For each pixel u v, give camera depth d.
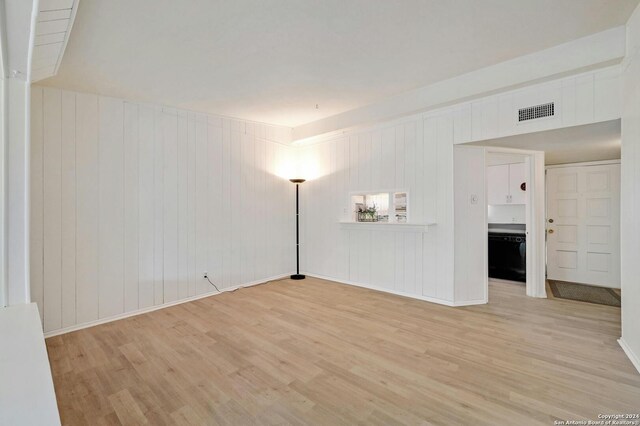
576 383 2.15
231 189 4.71
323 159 5.32
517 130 3.26
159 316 3.61
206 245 4.41
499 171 5.29
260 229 5.11
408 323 3.30
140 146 3.79
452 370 2.35
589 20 2.37
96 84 3.24
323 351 2.69
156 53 2.69
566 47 2.72
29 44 1.90
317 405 1.97
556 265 5.17
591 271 4.87
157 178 3.93
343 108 4.35
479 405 1.94
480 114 3.55
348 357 2.58
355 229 4.90
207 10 2.12
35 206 3.07
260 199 5.11
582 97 2.86
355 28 2.40
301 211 5.68
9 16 1.60
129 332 3.16
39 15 1.65
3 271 2.45
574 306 3.83
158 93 3.59
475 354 2.60
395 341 2.87
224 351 2.71
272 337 2.98
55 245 3.19
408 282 4.30
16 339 1.75
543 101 3.08
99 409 1.96
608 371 2.29
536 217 4.22
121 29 2.32
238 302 4.09
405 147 4.27
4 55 2.05
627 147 2.48
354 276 4.95
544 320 3.36
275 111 4.45
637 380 2.17
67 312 3.25
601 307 3.79
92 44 2.51
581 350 2.63
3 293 2.45
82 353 2.71
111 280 3.55
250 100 3.95
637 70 2.24
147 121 3.86
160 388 2.17
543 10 2.22
